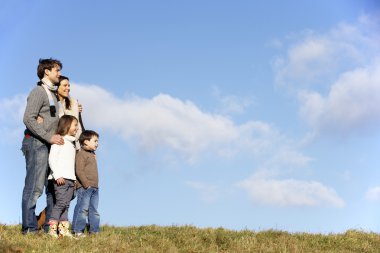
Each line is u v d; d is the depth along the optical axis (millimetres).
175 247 9195
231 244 9727
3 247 8266
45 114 9750
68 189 9727
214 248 9422
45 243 8828
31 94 9586
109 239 9391
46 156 9695
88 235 9805
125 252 8641
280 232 11188
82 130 11000
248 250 9258
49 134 9570
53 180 9828
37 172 9594
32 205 9602
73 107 10617
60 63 9984
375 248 10281
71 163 9805
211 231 11195
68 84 10406
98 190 10383
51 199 10094
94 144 10336
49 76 9875
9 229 10242
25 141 9688
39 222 10234
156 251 8875
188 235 10453
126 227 11742
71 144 9875
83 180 10094
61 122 9789
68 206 9805
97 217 10281
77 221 10039
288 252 9289
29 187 9586
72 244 8938
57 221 9602
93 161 10320
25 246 8578
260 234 10961
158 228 11477
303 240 10609
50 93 9883
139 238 9852
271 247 9445
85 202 10102
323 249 10117
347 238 10859
